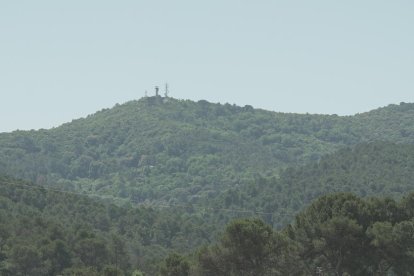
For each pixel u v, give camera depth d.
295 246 170.88
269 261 168.25
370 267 174.12
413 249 165.75
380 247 167.00
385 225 165.88
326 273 174.88
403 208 179.50
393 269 171.62
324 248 171.00
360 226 168.62
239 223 169.25
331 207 176.50
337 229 167.88
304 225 175.75
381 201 179.88
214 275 171.50
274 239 169.25
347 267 171.88
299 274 170.75
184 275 196.62
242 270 169.88
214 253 171.50
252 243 166.25
